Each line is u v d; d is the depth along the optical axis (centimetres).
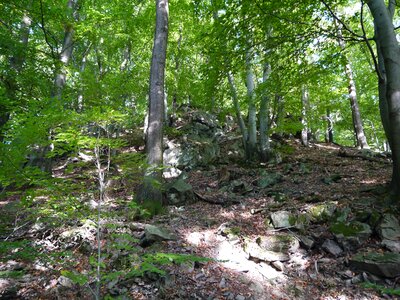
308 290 397
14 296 340
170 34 1485
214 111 1844
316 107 1547
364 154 1210
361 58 1791
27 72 839
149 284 372
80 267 397
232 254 471
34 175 300
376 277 399
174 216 624
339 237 469
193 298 362
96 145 290
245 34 673
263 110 1178
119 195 684
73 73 1048
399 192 518
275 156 1159
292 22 636
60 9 934
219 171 997
